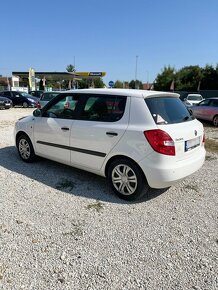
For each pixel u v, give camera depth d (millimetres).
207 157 7012
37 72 43812
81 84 65062
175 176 3881
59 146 5070
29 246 3039
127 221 3621
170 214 3844
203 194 4555
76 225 3486
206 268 2766
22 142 5977
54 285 2500
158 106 4082
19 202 4078
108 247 3066
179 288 2500
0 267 2705
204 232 3406
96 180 4980
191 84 56188
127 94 4211
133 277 2623
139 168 4000
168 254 2971
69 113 4941
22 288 2455
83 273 2660
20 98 25750
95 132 4395
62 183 4805
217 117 13570
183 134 4004
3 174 5246
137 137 3916
